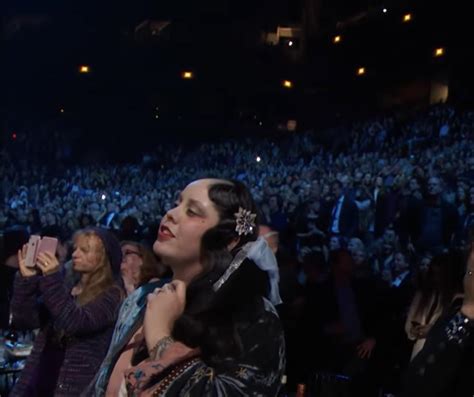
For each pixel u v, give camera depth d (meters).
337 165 17.56
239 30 31.62
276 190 14.37
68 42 30.88
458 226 9.86
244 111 30.83
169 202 16.98
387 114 21.89
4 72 30.27
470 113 17.78
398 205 11.24
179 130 30.66
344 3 29.89
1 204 21.78
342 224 11.89
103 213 17.28
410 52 26.52
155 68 31.12
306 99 30.14
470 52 23.81
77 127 29.92
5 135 28.52
